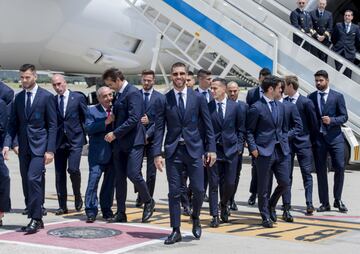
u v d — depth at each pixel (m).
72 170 7.81
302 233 6.70
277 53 12.14
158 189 10.23
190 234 6.57
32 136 6.61
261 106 6.92
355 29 12.59
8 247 5.75
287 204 7.50
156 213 7.93
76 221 7.29
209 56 15.81
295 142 8.19
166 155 6.12
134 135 7.07
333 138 8.33
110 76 7.07
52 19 16.53
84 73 18.84
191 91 6.19
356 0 16.56
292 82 8.20
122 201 7.26
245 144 8.08
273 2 13.77
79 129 7.86
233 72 14.98
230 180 7.27
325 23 12.73
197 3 12.62
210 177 7.07
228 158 7.20
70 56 17.50
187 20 12.75
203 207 8.58
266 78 6.95
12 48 17.16
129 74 18.53
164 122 6.16
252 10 12.84
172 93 6.13
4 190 6.73
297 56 12.09
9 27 16.48
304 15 12.66
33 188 6.48
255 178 8.66
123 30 16.86
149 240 6.17
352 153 12.20
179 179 6.12
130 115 6.95
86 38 16.89
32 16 16.41
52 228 6.76
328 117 8.27
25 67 6.63
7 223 7.09
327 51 11.93
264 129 6.96
